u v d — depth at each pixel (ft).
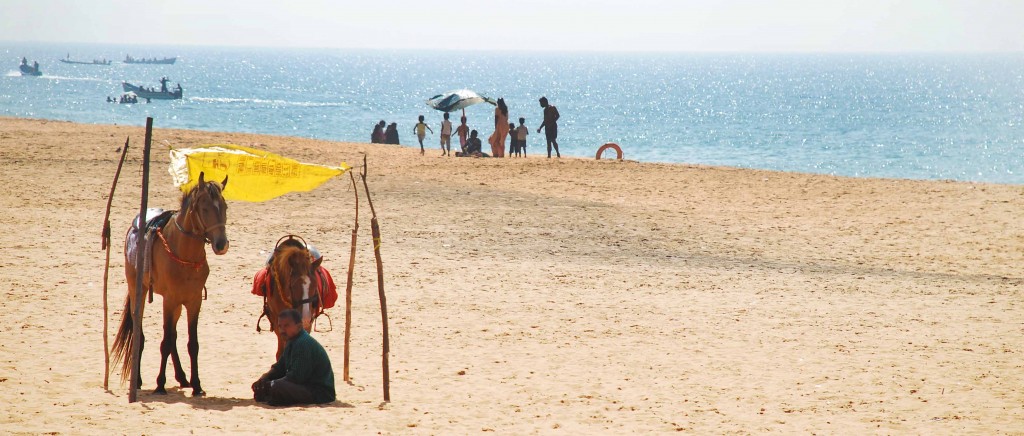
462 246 64.95
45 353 36.91
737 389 34.83
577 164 109.29
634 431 28.99
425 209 78.54
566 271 58.13
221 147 32.37
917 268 62.28
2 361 35.22
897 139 242.37
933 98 500.33
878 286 56.24
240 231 66.85
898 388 35.17
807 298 52.60
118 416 28.17
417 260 59.77
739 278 57.77
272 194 32.42
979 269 62.28
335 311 46.96
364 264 57.98
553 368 37.65
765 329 45.14
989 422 30.60
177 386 33.45
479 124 269.44
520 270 58.03
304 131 238.07
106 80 548.31
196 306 31.89
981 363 39.04
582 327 44.91
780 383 35.76
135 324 30.30
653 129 273.33
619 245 67.31
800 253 66.59
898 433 29.27
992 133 264.11
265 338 41.29
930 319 47.78
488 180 96.12
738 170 108.27
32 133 114.11
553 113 116.06
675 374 36.99
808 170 175.11
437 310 47.60
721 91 606.14
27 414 27.91
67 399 30.27
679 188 94.48
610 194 89.92
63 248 58.70
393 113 319.47
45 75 619.26
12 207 71.67
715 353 40.50
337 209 77.30
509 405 31.94
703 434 28.84
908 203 87.35
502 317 46.50
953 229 75.77
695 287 54.85
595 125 290.56
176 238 30.73
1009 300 52.85
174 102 342.23
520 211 79.00
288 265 29.96
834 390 34.81
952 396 34.04
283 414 29.14
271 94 449.89
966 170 178.09
